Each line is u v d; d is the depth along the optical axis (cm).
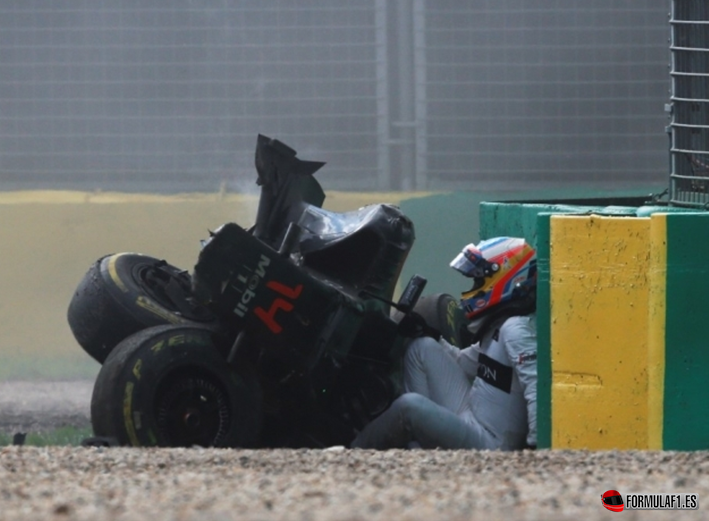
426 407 2586
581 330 2298
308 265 2755
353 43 4284
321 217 2820
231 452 2089
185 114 4309
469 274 2667
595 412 2291
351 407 2719
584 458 2009
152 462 1977
